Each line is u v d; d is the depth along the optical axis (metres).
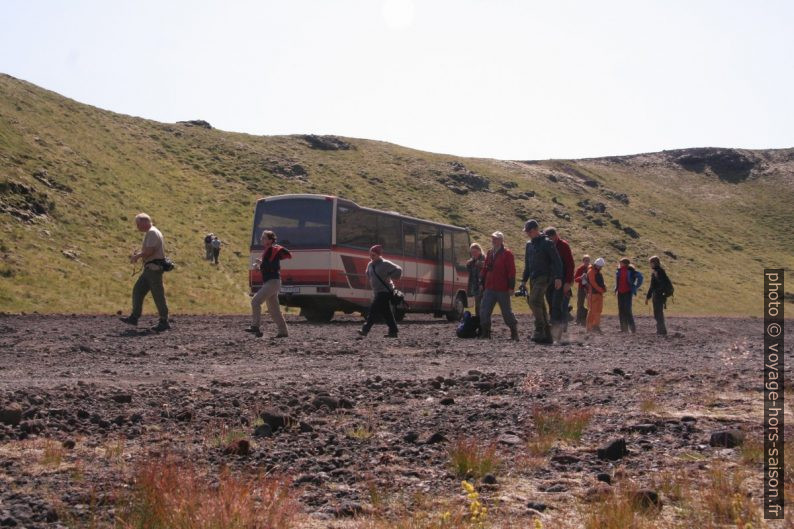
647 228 105.62
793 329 33.69
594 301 23.72
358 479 5.66
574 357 14.90
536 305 18.23
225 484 4.71
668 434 7.32
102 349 14.99
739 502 4.74
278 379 10.79
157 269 19.98
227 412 7.97
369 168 94.44
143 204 58.62
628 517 4.50
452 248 34.75
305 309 30.55
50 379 10.36
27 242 42.25
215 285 46.31
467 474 5.83
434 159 105.19
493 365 13.22
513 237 85.12
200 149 83.38
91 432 7.05
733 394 9.73
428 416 8.14
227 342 17.03
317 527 4.51
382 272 19.48
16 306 32.31
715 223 120.94
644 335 23.77
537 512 4.83
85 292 37.56
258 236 28.88
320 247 28.02
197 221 60.25
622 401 9.20
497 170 109.75
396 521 4.62
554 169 124.12
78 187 55.00
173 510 4.34
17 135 58.94
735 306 80.12
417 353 15.25
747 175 150.00
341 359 13.87
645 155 155.62
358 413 8.23
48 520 4.53
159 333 19.39
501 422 7.83
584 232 93.12
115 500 4.79
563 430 7.33
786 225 126.06
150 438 6.82
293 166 85.44
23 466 5.78
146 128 83.81
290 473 5.77
